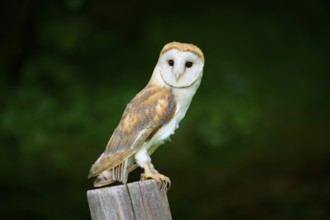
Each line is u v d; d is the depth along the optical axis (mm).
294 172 18844
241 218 17297
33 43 18141
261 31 20922
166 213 6770
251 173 18688
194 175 18641
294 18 21500
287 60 20625
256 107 17906
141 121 8273
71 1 16203
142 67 18469
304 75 20547
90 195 6797
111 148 8219
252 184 18344
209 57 19719
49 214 16688
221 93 17484
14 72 17922
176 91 8398
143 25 20328
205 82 18141
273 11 21547
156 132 8328
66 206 16875
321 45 21156
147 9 20719
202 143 16047
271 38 20875
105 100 16344
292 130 19734
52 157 15875
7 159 16422
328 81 20547
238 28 20797
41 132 15508
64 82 16938
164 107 8312
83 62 18109
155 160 18625
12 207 16766
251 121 17219
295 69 20562
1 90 16625
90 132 15711
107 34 19266
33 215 16672
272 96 19484
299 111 20062
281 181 18469
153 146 8539
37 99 16156
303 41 21078
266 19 21250
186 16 20828
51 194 17188
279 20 21359
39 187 17297
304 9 21672
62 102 16266
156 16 20641
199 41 20297
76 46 18047
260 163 19094
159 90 8445
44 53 17844
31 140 15508
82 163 16609
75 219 16609
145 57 18984
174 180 18500
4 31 18172
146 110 8312
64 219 16594
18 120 15656
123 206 6691
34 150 15930
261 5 21562
